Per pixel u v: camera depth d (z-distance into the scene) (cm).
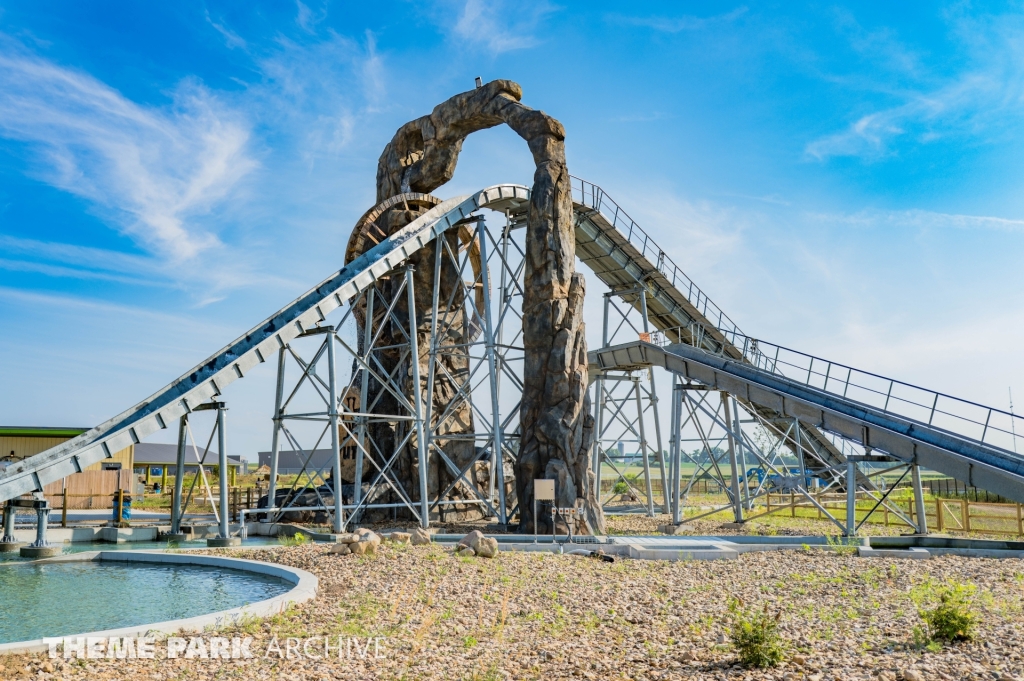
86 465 2497
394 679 1104
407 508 3891
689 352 3816
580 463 3456
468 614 1540
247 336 3042
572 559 2255
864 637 1260
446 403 4181
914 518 3847
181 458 2972
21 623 1472
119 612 1571
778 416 4425
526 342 3625
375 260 3431
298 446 3244
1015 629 1256
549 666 1162
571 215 3781
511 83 4084
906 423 2950
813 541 2627
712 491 6881
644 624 1483
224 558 2211
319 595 1673
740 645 1112
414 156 4506
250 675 1114
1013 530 3328
